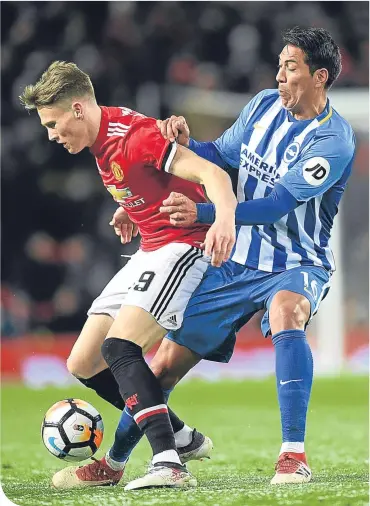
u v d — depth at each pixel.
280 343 14.31
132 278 14.96
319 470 16.73
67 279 53.12
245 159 15.81
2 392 38.06
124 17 59.69
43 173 56.19
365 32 61.62
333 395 34.62
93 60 57.84
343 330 47.25
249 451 20.34
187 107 54.75
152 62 58.94
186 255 14.38
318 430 24.62
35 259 53.69
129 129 14.29
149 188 14.48
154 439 13.54
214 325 15.44
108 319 15.01
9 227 55.12
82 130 14.34
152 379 13.70
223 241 13.19
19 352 45.34
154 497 12.73
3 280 53.62
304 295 14.69
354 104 41.94
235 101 56.09
